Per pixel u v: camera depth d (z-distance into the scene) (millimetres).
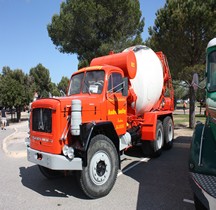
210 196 3268
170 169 6750
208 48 4703
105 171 5113
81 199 4934
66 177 6352
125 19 18984
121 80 6469
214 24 12734
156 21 14484
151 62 8133
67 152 4695
